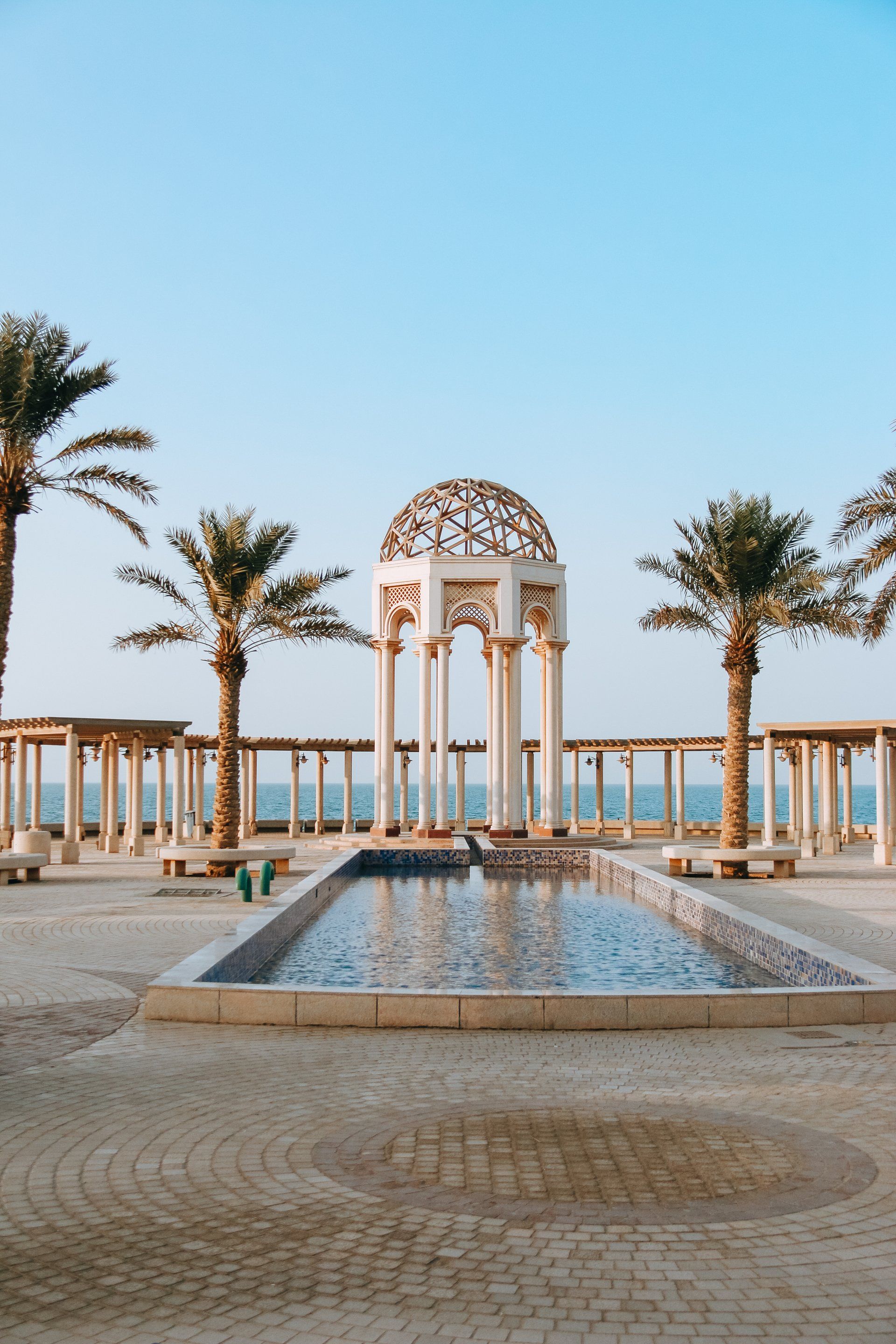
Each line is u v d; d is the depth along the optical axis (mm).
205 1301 3854
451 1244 4320
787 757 35281
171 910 16094
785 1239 4359
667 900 16828
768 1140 5598
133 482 19641
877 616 19906
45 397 19406
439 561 30297
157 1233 4445
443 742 30000
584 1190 4902
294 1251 4266
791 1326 3666
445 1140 5621
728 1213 4625
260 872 21938
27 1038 7930
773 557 22703
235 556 22375
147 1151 5465
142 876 22156
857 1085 6645
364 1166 5230
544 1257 4199
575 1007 8250
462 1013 8266
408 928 14883
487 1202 4766
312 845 30797
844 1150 5422
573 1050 7590
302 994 8391
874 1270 4086
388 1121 5941
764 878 22141
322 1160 5324
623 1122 5902
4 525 19453
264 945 11812
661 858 27328
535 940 13789
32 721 27828
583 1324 3678
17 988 9914
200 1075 6914
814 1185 4941
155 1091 6555
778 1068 7051
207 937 13312
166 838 36312
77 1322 3709
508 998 8273
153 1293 3912
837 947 12289
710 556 22969
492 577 30359
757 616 22594
